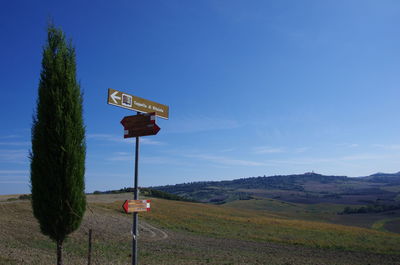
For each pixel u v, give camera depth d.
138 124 8.44
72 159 8.43
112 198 85.69
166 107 9.75
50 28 8.91
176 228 44.19
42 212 8.20
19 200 54.53
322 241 40.28
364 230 58.75
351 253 31.72
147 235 34.69
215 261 20.45
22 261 14.15
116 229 34.81
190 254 23.80
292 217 100.25
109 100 7.91
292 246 35.16
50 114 8.41
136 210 8.11
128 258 19.41
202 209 82.25
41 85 8.59
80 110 8.88
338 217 107.94
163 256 21.69
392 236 51.47
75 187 8.41
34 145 8.41
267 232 47.19
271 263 21.62
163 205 80.75
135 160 8.38
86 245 23.30
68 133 8.41
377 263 26.12
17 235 23.94
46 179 8.21
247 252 28.00
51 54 8.75
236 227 50.59
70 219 8.30
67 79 8.70
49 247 20.84
